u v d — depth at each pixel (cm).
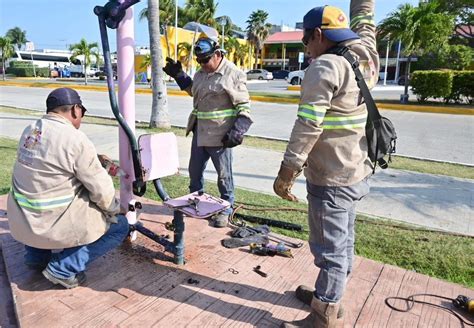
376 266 314
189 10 3891
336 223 211
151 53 942
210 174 597
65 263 255
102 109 1386
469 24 3145
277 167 653
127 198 318
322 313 218
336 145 203
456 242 378
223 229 374
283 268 304
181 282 277
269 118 1252
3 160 611
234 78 349
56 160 230
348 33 204
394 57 4725
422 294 276
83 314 238
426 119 1333
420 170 660
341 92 198
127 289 266
